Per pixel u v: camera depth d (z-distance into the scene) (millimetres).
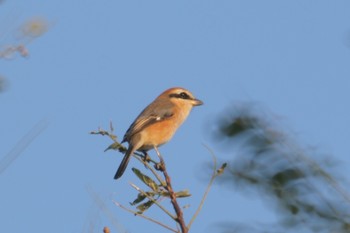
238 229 5613
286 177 5578
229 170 5930
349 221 5266
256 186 5645
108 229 5328
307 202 5395
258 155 5789
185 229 6199
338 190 5387
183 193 6695
